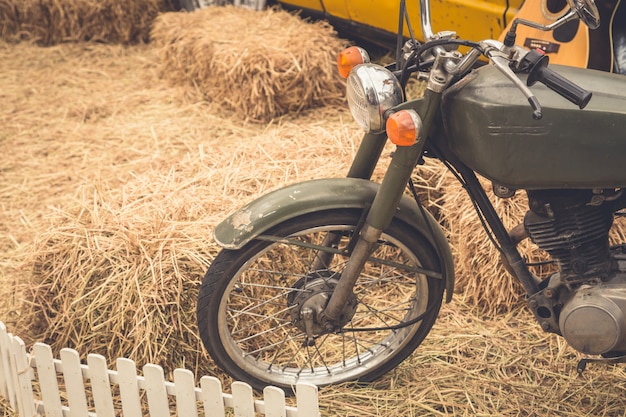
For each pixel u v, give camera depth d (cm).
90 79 514
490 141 197
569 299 219
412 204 232
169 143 421
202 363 268
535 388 257
